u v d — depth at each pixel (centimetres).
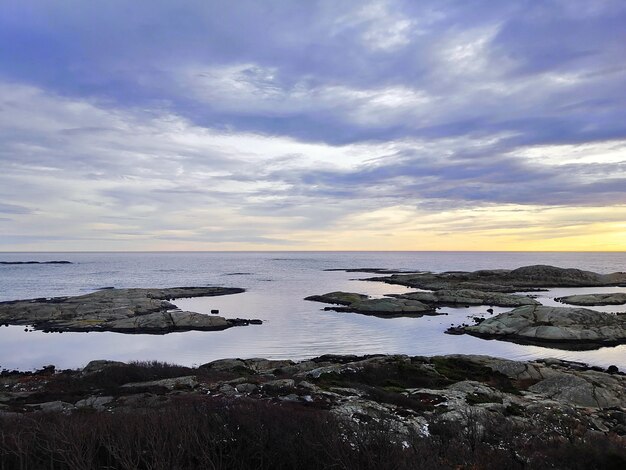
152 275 16762
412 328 5800
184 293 9550
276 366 3606
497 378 3011
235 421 1485
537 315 5556
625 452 1376
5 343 5078
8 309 6925
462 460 1366
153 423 1420
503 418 1852
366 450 1270
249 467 1313
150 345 4934
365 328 5819
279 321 6425
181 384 2508
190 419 1469
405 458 1265
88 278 15138
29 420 1589
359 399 2150
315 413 1614
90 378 2806
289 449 1337
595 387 2634
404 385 2716
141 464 1278
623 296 8262
